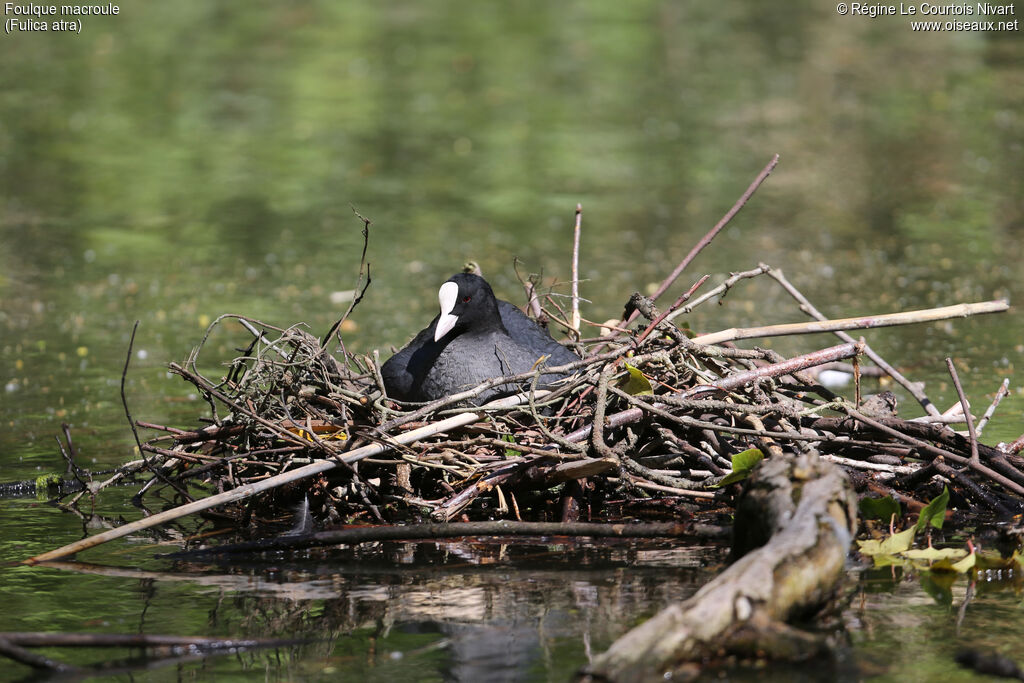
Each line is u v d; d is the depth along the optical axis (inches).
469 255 716.0
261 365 355.9
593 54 1325.0
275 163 951.6
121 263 720.3
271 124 1071.0
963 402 353.1
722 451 350.9
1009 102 1093.8
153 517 309.3
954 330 565.0
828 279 657.6
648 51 1333.7
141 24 1504.7
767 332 405.4
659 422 362.3
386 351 538.0
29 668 252.5
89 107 1133.7
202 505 314.5
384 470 353.4
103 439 431.2
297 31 1466.5
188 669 249.6
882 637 255.8
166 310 627.5
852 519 275.4
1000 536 316.8
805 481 278.7
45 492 381.4
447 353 370.9
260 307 625.9
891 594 280.2
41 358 547.8
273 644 259.8
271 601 283.9
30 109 1125.7
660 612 257.8
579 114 1081.4
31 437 434.9
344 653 255.0
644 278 660.7
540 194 851.4
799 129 1019.3
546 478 335.0
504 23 1502.2
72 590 292.7
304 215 818.8
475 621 269.7
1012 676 235.1
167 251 745.0
